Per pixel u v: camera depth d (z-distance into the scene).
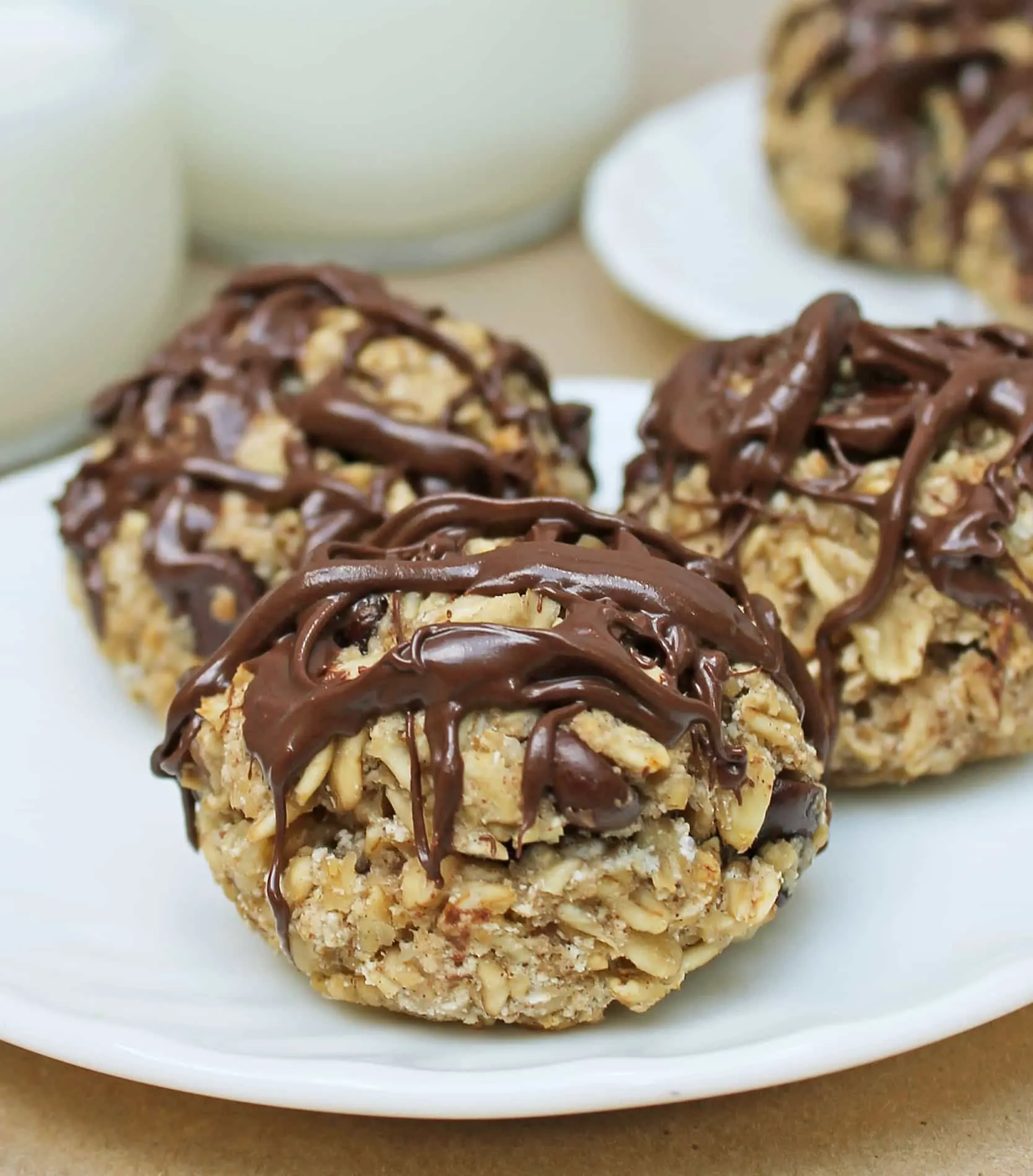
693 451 0.27
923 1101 0.23
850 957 0.24
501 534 0.25
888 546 0.26
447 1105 0.22
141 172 0.36
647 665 0.22
